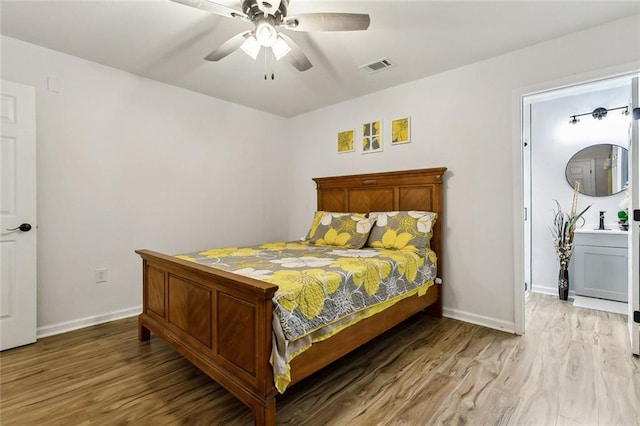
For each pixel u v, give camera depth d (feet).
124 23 7.23
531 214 13.24
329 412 5.27
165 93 10.66
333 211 12.78
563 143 12.65
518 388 5.89
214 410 5.34
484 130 9.09
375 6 6.54
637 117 7.16
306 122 14.07
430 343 7.90
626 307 10.55
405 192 10.59
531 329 8.79
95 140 9.21
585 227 12.28
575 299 11.51
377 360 7.04
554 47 7.91
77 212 8.93
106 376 6.36
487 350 7.48
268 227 14.03
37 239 8.27
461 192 9.55
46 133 8.39
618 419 5.02
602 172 11.94
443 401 5.53
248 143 13.23
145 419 5.08
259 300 4.77
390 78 10.32
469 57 8.89
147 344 7.88
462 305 9.55
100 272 9.34
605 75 7.25
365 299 6.64
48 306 8.45
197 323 6.15
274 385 4.80
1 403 5.45
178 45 8.21
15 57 7.92
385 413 5.24
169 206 10.81
